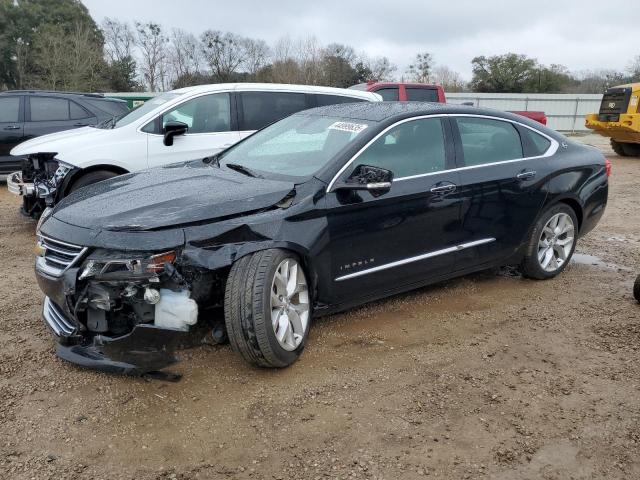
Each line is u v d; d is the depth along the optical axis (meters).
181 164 4.90
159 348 3.34
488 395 3.47
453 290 5.27
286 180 4.09
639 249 6.89
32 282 5.43
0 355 3.91
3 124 10.08
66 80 41.16
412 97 13.48
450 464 2.85
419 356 3.96
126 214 3.48
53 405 3.33
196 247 3.37
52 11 51.69
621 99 16.89
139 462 2.86
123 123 7.38
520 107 36.66
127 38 50.16
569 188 5.38
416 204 4.35
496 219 4.92
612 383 3.63
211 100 7.48
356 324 4.47
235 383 3.57
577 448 2.98
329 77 43.69
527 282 5.52
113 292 3.34
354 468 2.81
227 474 2.77
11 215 8.52
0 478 2.73
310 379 3.63
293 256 3.70
